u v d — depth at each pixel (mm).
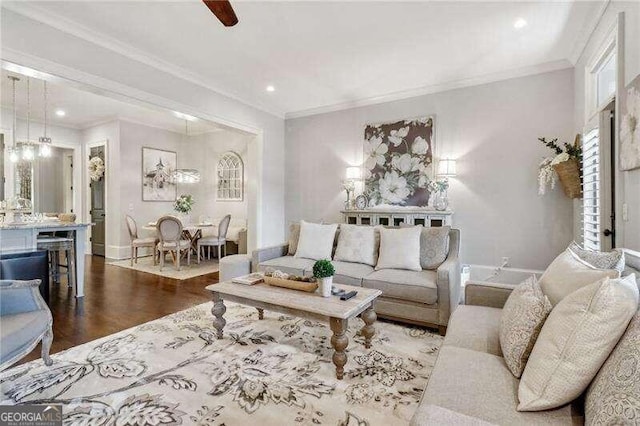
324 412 1700
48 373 2055
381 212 4715
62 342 2523
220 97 4570
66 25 2889
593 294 1056
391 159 4930
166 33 3139
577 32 3123
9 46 2582
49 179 7480
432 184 4559
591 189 3080
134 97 3469
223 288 2535
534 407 1046
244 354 2342
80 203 6836
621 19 2314
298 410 1715
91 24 2971
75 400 1785
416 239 3248
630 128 2125
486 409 1064
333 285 2625
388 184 4953
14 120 5352
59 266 4672
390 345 2510
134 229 5676
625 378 845
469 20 2934
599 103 3141
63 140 6602
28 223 3760
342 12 2814
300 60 3736
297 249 3852
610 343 998
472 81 4301
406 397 1834
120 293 3889
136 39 3246
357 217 4984
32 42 2701
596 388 936
